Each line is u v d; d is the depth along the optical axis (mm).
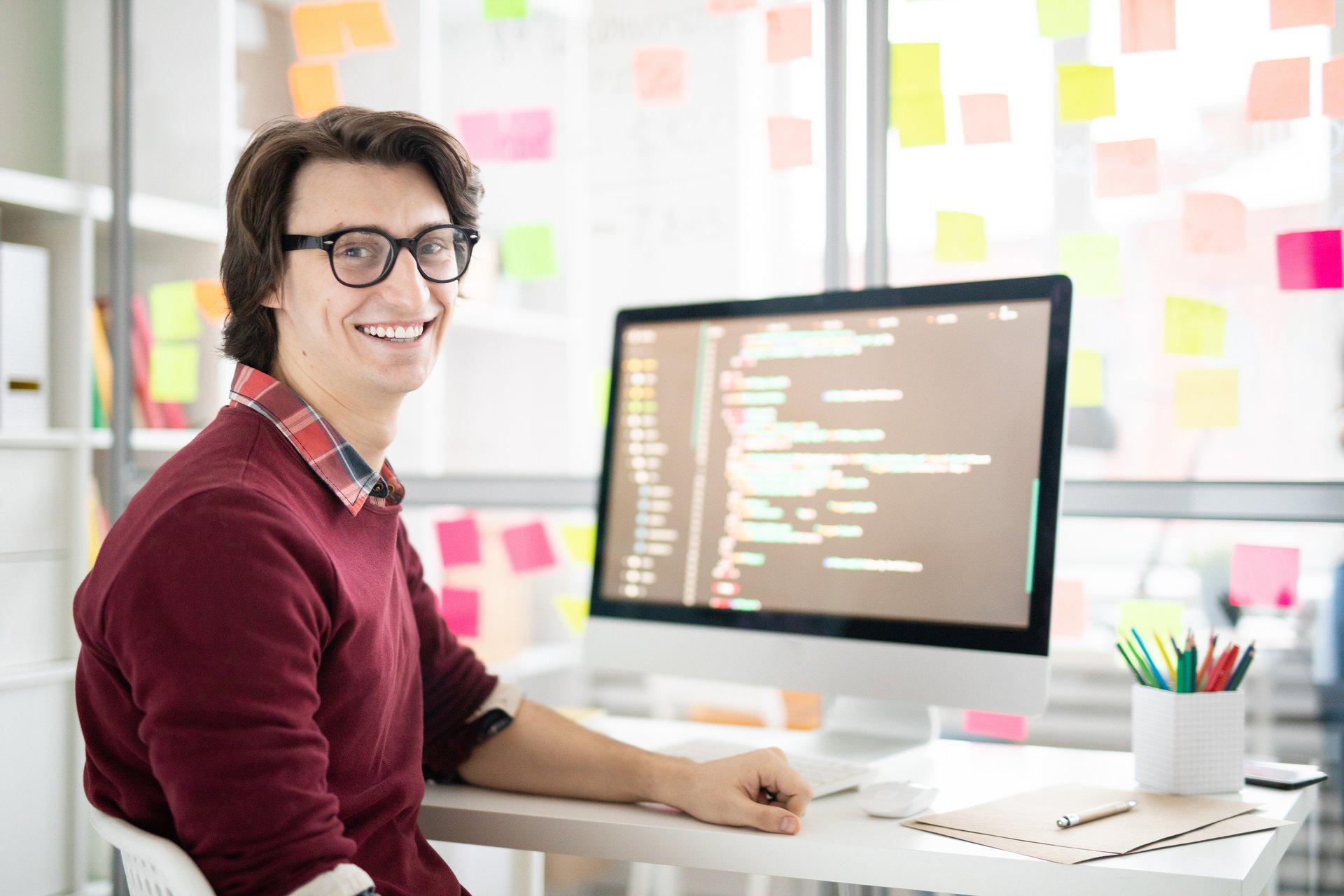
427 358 1043
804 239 2219
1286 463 1653
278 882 767
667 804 1061
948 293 1229
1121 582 1917
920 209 1757
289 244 990
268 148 988
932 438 1217
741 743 1290
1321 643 1771
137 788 871
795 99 2084
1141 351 1722
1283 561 1562
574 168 2389
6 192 1801
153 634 782
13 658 1815
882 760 1239
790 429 1304
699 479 1353
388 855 971
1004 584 1151
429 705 1180
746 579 1302
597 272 2404
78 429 1930
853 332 1279
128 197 2055
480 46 2416
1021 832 950
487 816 1084
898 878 919
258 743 775
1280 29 1576
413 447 2369
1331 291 1608
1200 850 908
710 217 2291
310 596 851
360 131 1000
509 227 2455
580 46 2352
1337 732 1768
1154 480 1587
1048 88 1716
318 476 960
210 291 2119
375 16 2182
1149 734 1114
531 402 2547
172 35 2160
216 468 874
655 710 2398
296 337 1008
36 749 1824
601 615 1387
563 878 2258
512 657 2428
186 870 763
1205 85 1642
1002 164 1738
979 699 1144
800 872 957
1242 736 1103
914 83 1695
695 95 2275
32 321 1858
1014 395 1179
